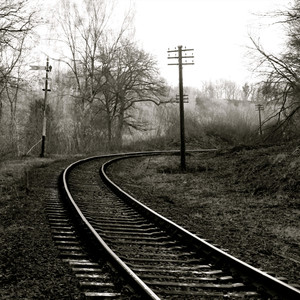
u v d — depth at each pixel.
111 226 10.37
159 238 9.35
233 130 56.84
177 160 32.81
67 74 47.72
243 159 24.02
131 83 49.75
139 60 48.00
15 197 13.57
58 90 49.38
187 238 9.09
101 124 47.47
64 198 13.52
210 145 52.84
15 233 8.84
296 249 9.58
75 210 10.90
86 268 6.64
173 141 53.00
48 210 11.59
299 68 25.11
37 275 6.21
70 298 5.34
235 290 6.18
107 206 13.13
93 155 36.25
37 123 37.84
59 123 44.03
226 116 60.38
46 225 9.76
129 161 32.38
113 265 6.64
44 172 20.59
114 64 47.59
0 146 27.25
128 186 18.81
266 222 12.63
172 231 9.90
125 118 51.12
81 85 46.88
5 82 23.62
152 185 21.19
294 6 23.36
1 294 5.42
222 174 22.78
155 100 51.91
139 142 51.59
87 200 13.87
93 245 7.86
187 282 6.37
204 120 60.06
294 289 5.59
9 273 6.28
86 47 46.03
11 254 7.25
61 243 8.18
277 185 17.30
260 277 6.31
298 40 24.28
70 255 7.36
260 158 21.89
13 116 35.62
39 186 16.06
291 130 26.89
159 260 7.55
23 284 5.83
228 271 7.04
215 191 18.77
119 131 48.88
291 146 22.22
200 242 8.43
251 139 32.34
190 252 8.34
